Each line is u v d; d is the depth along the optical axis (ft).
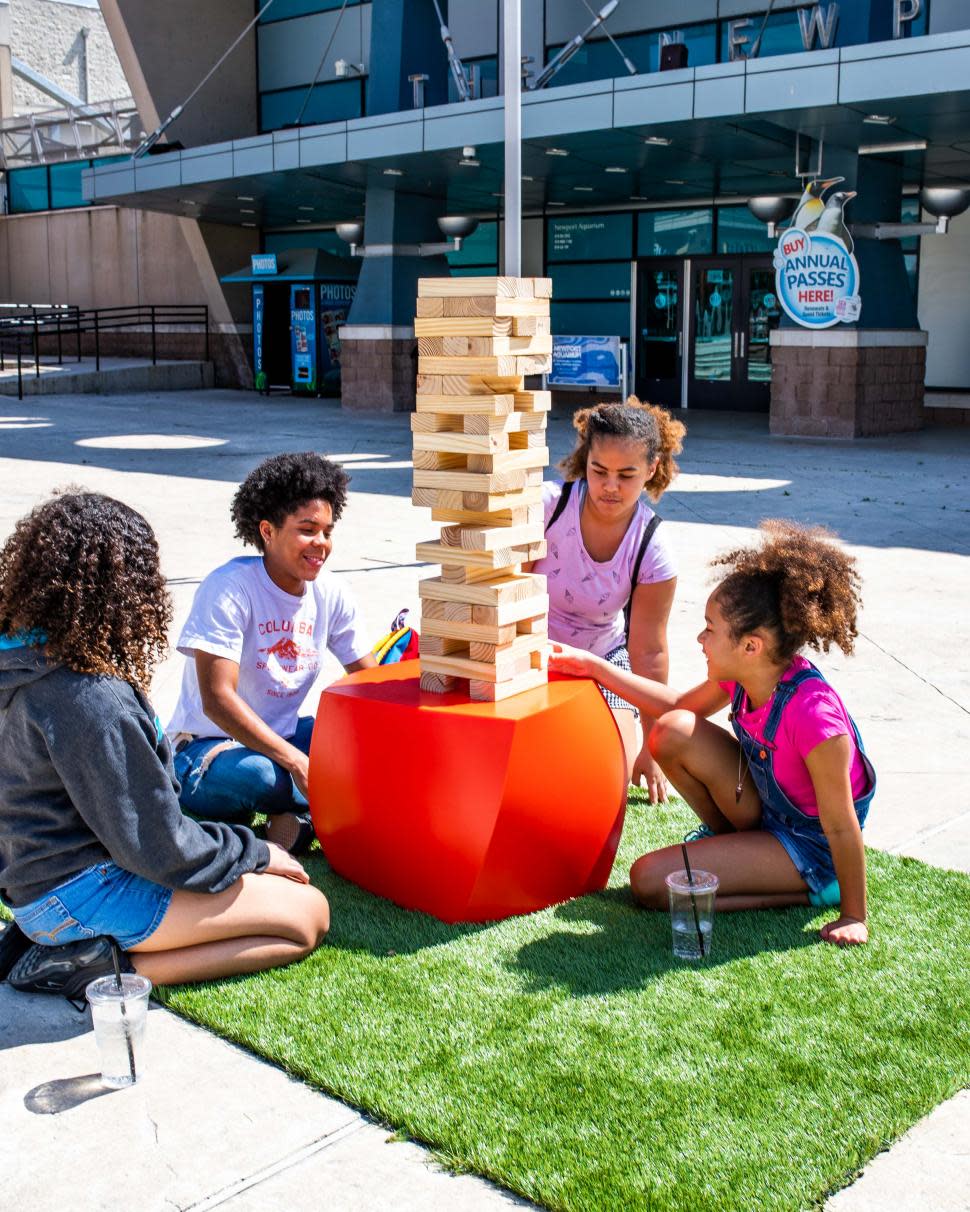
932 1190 7.72
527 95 53.06
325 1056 9.11
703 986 10.16
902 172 58.18
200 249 88.22
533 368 11.55
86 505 9.03
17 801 9.26
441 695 11.76
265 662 12.84
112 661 9.10
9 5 126.31
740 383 72.90
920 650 20.66
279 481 12.25
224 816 12.97
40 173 105.70
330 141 61.26
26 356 98.48
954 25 57.88
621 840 13.35
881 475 43.14
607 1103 8.54
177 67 85.25
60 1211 7.59
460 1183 7.82
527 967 10.50
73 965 9.70
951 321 63.72
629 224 75.97
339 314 81.71
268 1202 7.66
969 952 10.69
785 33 65.72
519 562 11.75
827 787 10.75
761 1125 8.29
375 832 11.68
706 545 30.04
